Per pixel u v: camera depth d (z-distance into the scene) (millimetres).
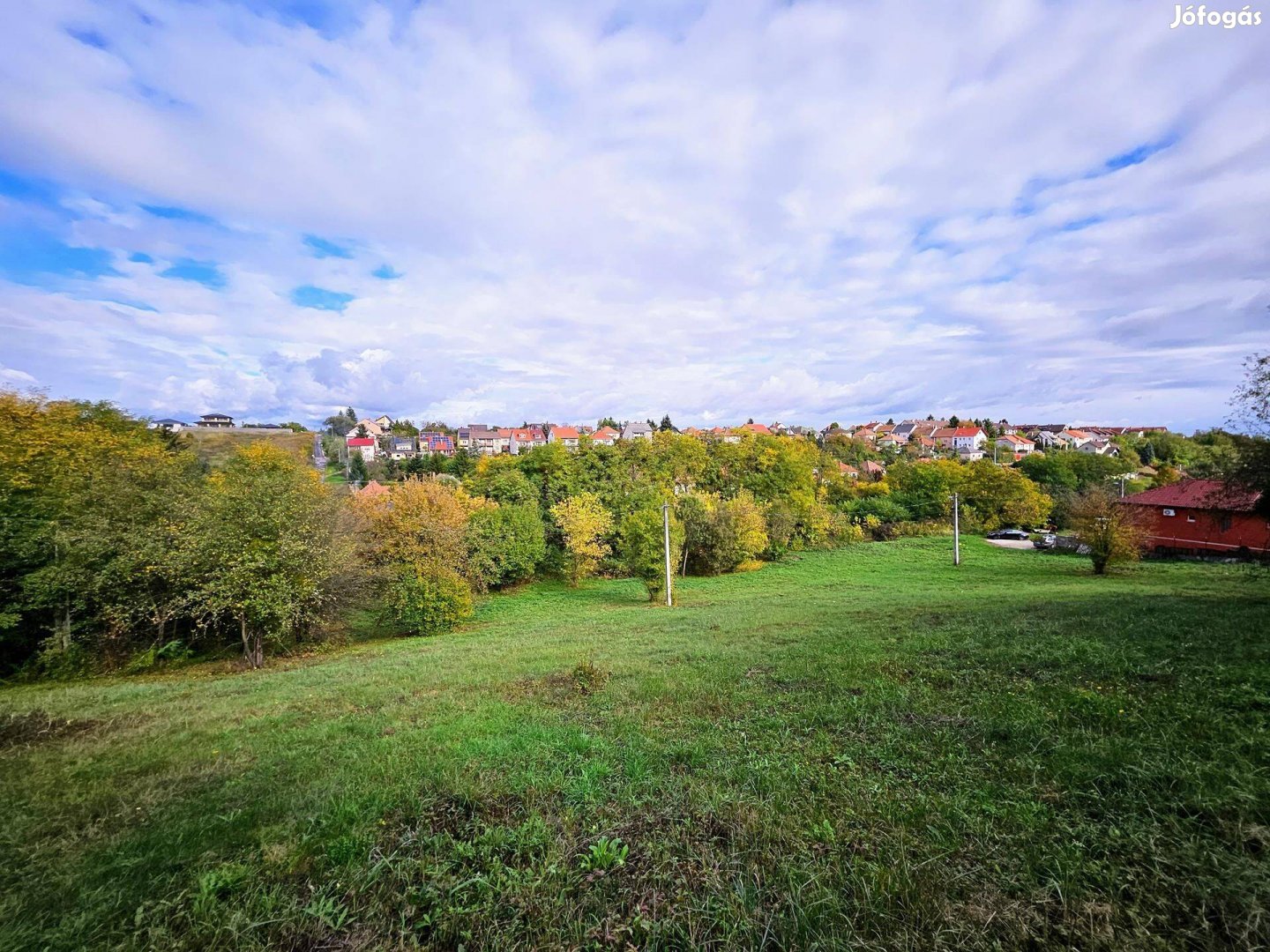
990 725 5801
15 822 4801
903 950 2844
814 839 3934
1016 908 3072
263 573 16438
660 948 3006
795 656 10508
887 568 35500
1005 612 14180
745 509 38562
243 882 3725
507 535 33594
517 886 3561
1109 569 29656
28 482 17469
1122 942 2783
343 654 18266
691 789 4805
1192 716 5465
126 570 16344
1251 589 19406
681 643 13664
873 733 5992
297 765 6094
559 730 6859
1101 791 4289
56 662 16719
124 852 4203
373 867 3834
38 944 3207
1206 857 3314
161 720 8773
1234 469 14734
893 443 104812
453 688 10102
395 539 24578
